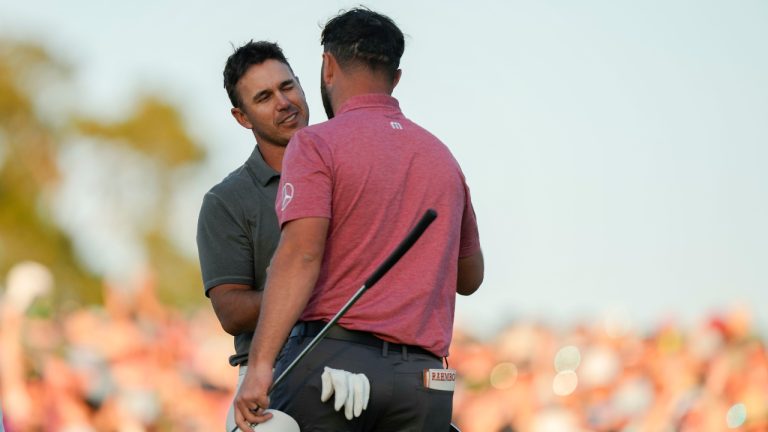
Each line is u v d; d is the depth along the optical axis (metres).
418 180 12.15
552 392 20.70
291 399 11.85
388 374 11.84
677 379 20.78
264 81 14.24
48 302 20.83
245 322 13.65
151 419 20.30
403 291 11.98
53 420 19.81
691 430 20.58
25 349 20.05
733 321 21.25
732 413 20.56
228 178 14.31
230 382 20.94
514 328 21.45
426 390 12.01
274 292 11.53
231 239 13.95
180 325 21.19
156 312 21.36
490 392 20.77
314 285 11.69
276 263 11.64
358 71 12.47
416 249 12.10
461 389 20.86
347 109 12.38
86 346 20.55
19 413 19.59
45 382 20.02
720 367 20.89
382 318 11.87
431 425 12.15
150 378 20.47
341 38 12.50
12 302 20.41
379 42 12.48
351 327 11.84
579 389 20.72
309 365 11.82
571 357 20.92
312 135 12.04
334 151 11.92
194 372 20.81
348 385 11.57
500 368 20.95
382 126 12.23
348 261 11.93
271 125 14.24
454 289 12.52
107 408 20.25
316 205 11.69
